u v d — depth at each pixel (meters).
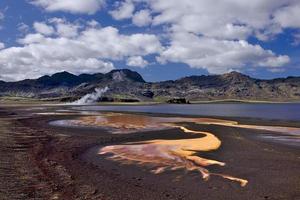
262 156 30.44
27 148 34.41
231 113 108.50
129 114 95.50
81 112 106.81
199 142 38.88
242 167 26.44
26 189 20.45
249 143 37.53
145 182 22.48
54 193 19.92
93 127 56.91
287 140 39.75
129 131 50.91
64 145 36.81
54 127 56.47
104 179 23.12
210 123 63.19
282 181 22.56
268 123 62.47
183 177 23.75
